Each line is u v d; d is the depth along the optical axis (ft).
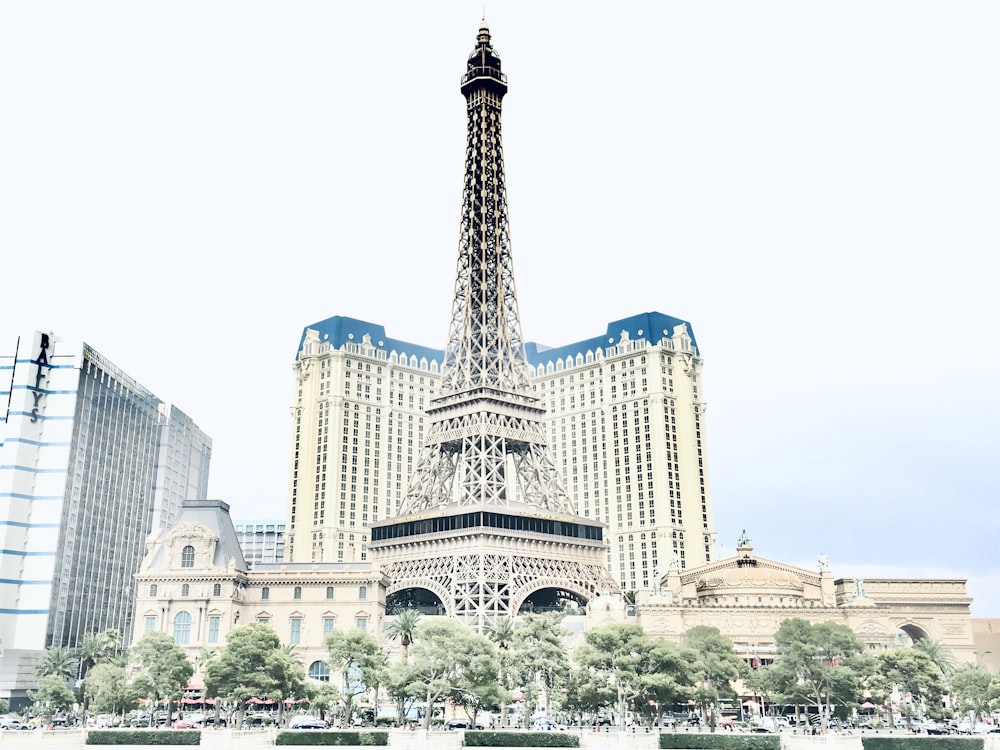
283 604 636.89
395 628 592.19
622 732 426.92
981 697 545.03
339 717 557.33
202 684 553.23
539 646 504.84
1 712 584.81
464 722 538.06
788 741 412.98
